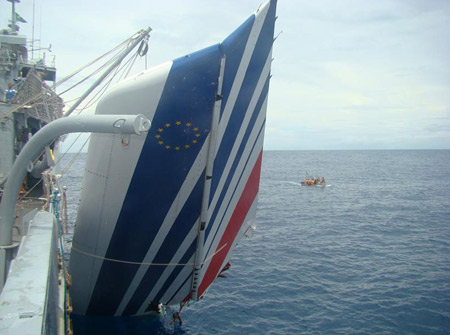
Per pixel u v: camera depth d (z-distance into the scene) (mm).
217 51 8117
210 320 13820
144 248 10086
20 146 13883
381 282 17703
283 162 148000
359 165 124000
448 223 31281
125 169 9094
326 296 16125
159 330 11969
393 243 25094
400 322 13781
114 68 13266
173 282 10891
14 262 4801
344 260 21344
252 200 12227
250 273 19094
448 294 16125
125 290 10930
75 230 10633
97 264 10508
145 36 12961
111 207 9602
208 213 9844
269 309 14852
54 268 6117
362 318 14102
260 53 9156
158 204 9461
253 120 10203
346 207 40562
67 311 7527
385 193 52125
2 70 15758
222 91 8602
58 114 16984
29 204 11656
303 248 23875
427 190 54656
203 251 10453
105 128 5117
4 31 16234
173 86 8336
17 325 3332
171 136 8711
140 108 8570
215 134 8867
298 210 38750
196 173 9203
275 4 8844
